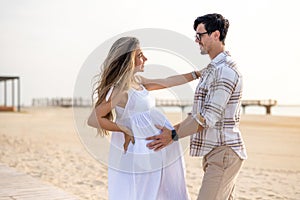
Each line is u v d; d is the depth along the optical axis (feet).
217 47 8.83
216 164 8.77
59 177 23.12
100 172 24.85
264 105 160.76
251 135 52.26
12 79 125.59
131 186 9.06
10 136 48.37
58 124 68.90
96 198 17.99
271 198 18.43
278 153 35.27
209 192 8.73
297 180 22.86
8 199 15.34
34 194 16.10
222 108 8.41
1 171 20.70
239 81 8.61
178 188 9.50
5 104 140.67
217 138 8.71
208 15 8.82
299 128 63.16
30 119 83.41
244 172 25.53
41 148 36.96
